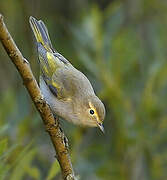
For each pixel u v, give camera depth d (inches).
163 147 502.3
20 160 382.0
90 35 515.8
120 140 499.5
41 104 318.3
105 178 499.5
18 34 597.6
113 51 514.0
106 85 502.0
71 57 582.2
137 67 527.2
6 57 586.6
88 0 660.1
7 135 482.6
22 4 598.2
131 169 499.8
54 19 621.9
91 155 505.7
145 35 590.6
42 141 516.7
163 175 502.9
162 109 505.0
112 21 546.0
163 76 511.5
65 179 334.3
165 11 613.3
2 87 573.3
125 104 499.8
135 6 608.7
